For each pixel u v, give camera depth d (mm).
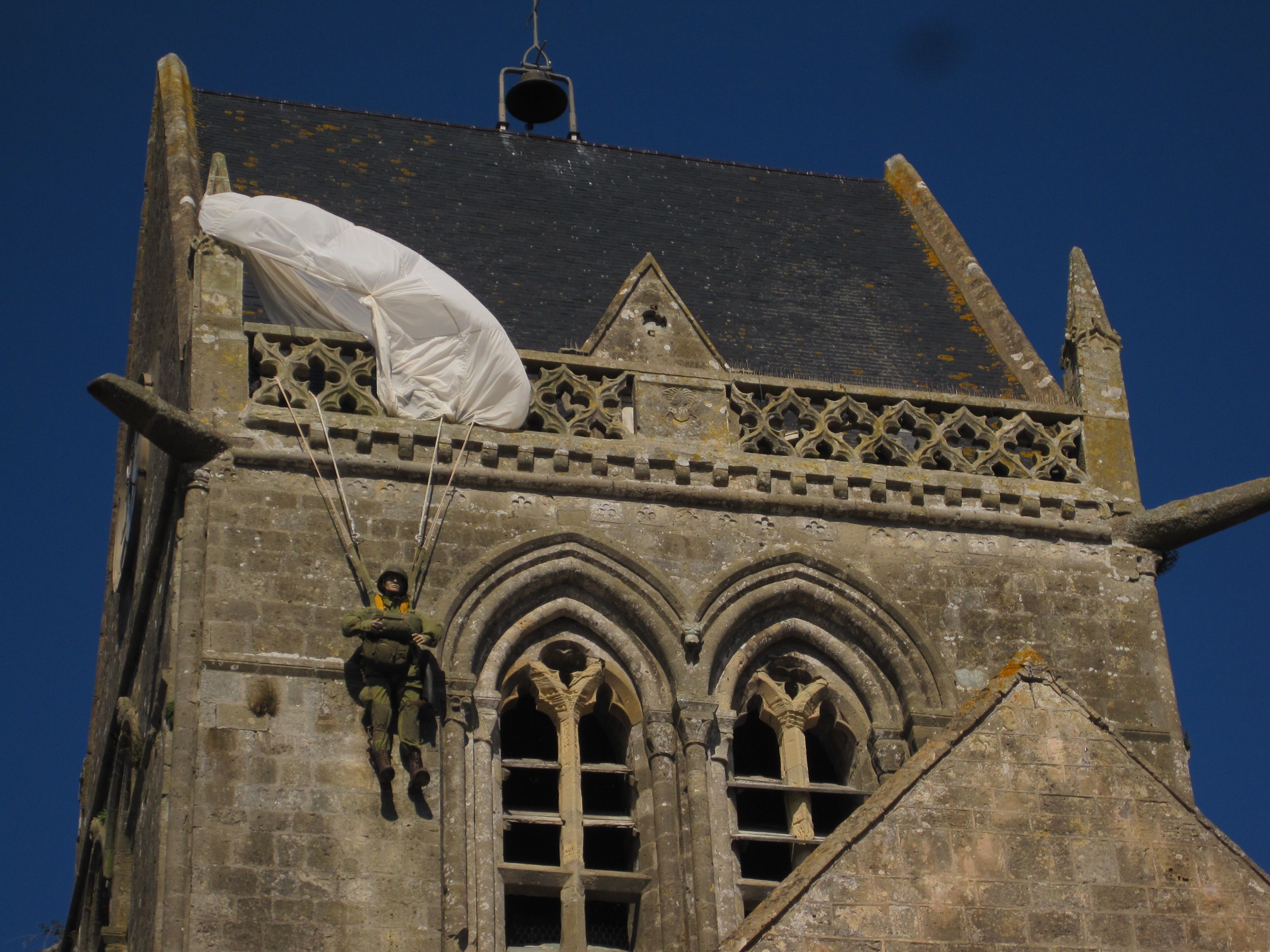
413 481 57969
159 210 69125
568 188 73625
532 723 58625
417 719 54312
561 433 59625
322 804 53062
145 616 60812
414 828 53250
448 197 71188
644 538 58750
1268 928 47406
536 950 54531
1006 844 47375
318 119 73250
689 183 75875
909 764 48188
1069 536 61219
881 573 59719
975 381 67750
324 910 51812
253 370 59188
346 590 56062
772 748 59562
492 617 56781
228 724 53562
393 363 59562
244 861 51969
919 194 77062
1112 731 48906
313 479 57312
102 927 61062
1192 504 61375
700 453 60031
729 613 58156
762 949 45656
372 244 61125
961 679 58656
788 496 60000
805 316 69812
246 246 60281
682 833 55625
